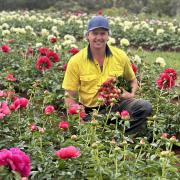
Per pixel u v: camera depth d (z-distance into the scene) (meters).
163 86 5.90
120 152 4.14
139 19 20.72
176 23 18.70
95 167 3.90
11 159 3.09
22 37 11.10
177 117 5.97
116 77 5.45
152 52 13.07
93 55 5.53
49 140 4.83
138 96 6.77
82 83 5.57
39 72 7.97
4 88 7.63
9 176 3.12
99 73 5.55
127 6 28.66
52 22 17.08
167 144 4.10
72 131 5.11
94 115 4.54
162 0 27.80
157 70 8.12
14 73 7.95
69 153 3.68
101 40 5.39
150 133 5.56
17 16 17.81
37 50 9.24
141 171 4.03
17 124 4.94
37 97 6.36
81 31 15.70
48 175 4.03
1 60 8.76
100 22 5.34
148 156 4.54
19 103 4.78
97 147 3.98
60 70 7.81
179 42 13.62
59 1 29.64
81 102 5.64
